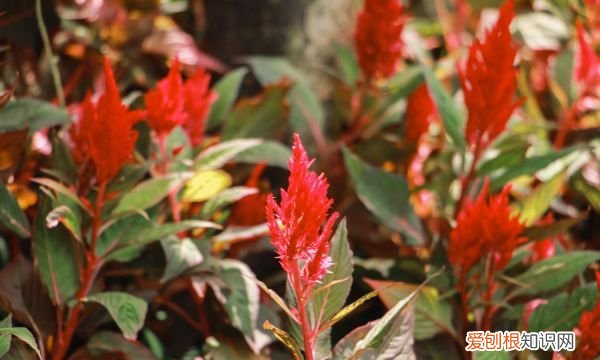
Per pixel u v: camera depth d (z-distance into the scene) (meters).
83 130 1.12
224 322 1.17
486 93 1.12
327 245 0.94
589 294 1.09
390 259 1.22
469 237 1.07
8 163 1.11
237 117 1.27
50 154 1.18
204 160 1.15
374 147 1.29
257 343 1.10
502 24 1.10
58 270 1.10
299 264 1.00
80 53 1.32
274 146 1.21
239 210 1.18
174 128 1.17
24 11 1.27
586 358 1.03
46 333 1.10
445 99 1.20
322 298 1.00
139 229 1.12
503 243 1.07
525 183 1.29
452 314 1.12
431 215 1.27
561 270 1.11
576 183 1.26
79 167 1.13
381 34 1.26
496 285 1.13
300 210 0.92
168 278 1.09
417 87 1.27
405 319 1.01
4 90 1.27
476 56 1.12
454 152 1.29
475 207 1.07
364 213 1.29
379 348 1.00
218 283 1.12
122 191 1.10
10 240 1.20
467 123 1.15
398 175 1.21
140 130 1.17
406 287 1.09
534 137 1.31
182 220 1.18
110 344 1.09
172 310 1.26
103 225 1.09
